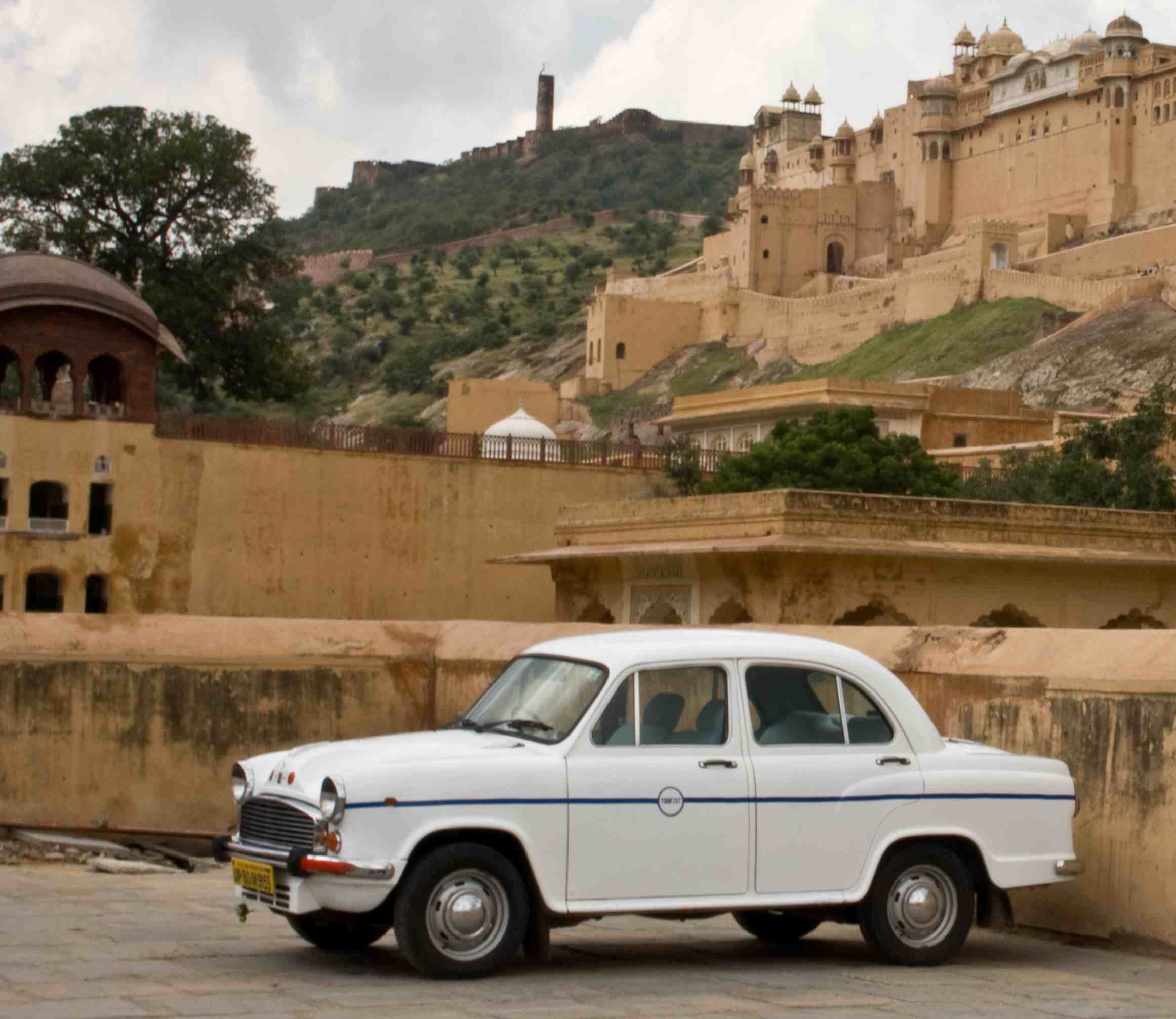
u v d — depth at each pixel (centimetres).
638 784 897
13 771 1401
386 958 940
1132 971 981
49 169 5888
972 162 12231
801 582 2761
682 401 6300
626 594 3212
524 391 7700
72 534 3728
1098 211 10900
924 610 2842
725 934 1093
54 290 3703
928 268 10194
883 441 4066
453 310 15975
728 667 938
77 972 875
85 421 3756
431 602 4019
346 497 3959
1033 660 1141
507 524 4097
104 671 1430
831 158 13862
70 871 1292
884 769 948
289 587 3900
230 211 6194
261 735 1452
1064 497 3941
